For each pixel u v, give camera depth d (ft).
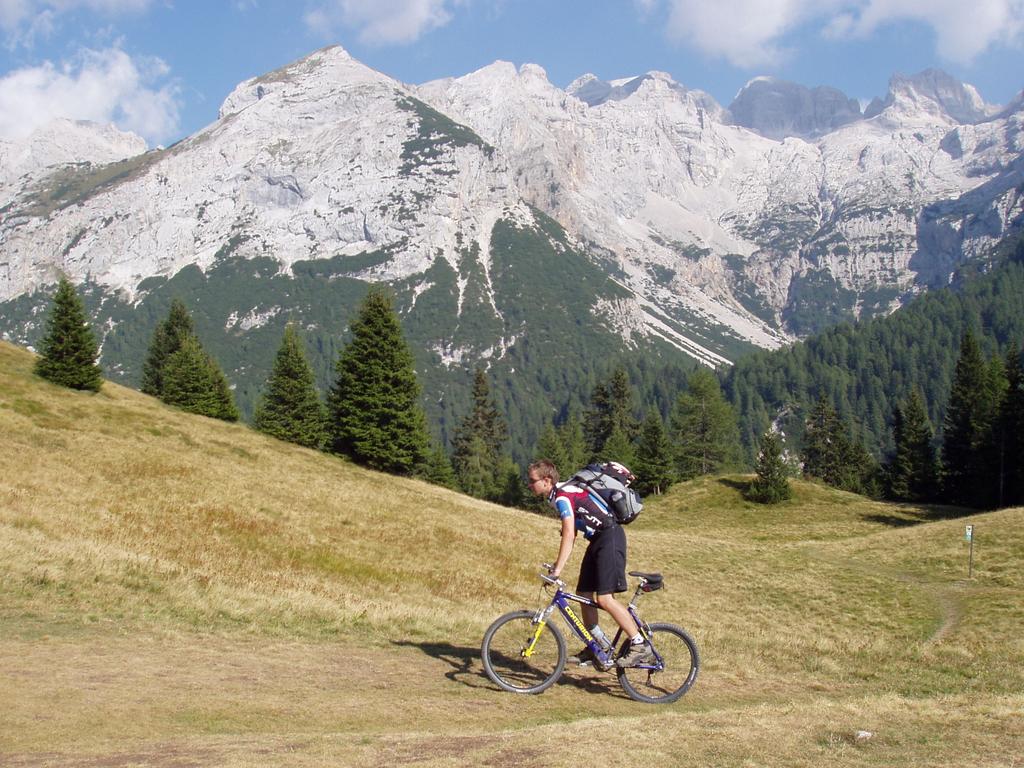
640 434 337.11
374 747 23.31
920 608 104.73
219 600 50.19
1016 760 22.82
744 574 135.64
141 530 87.76
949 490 285.84
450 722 27.63
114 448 141.59
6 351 192.44
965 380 292.20
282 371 250.57
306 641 41.60
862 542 174.19
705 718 27.37
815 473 376.07
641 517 254.88
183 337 272.51
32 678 29.89
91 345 185.47
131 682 30.30
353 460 218.79
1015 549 139.03
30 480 103.96
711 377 344.90
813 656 50.37
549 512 303.89
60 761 21.57
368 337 218.59
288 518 119.34
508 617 32.60
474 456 354.95
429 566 104.78
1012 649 66.95
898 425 308.60
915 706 30.50
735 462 387.55
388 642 42.75
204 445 167.12
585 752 22.75
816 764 22.39
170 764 21.38
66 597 46.21
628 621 31.32
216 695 29.25
